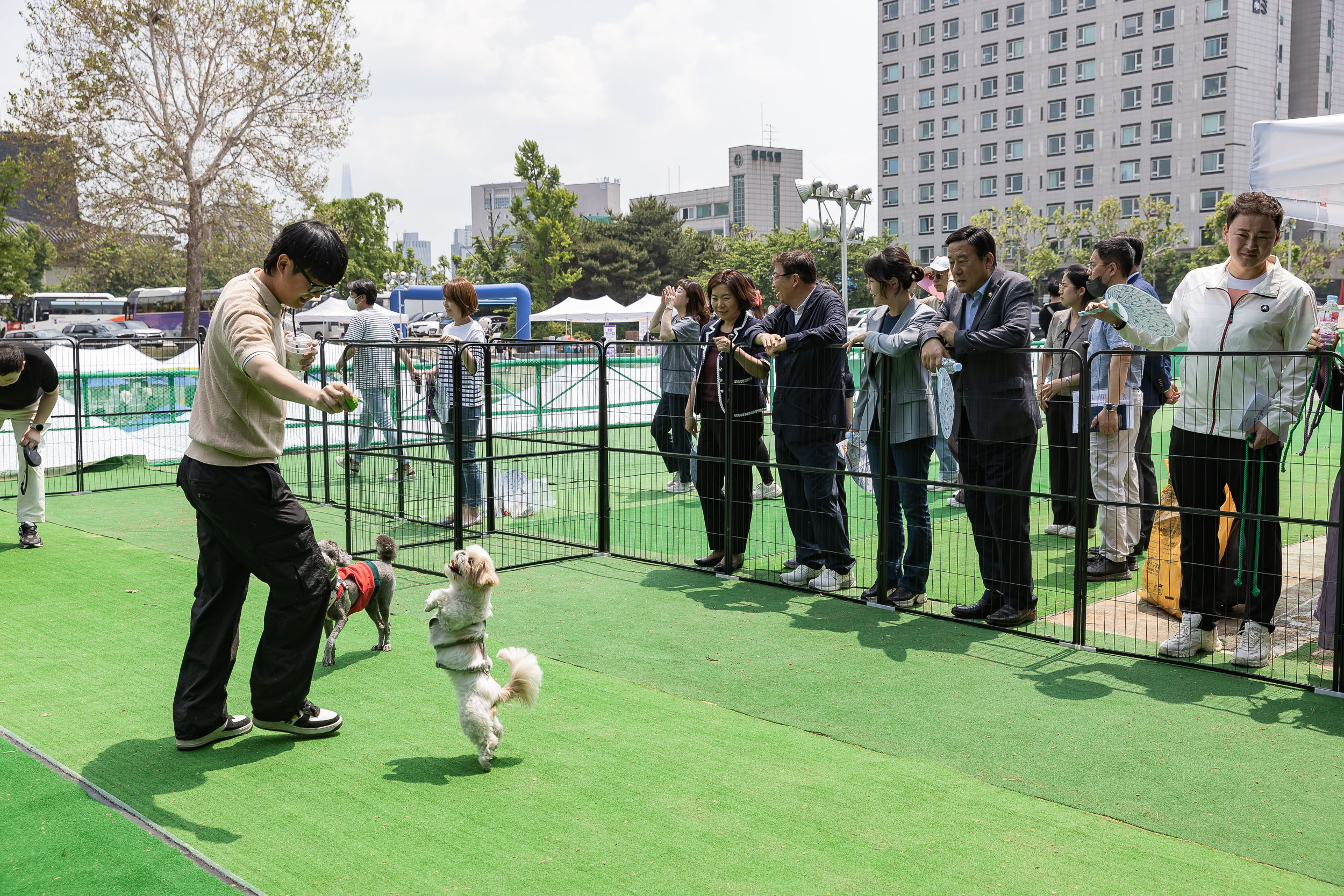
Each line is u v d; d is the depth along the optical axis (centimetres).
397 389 700
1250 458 439
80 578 617
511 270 4741
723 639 493
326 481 886
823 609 547
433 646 342
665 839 289
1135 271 601
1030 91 7050
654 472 898
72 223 2814
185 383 1161
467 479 734
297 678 362
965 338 481
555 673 443
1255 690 416
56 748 362
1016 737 367
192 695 358
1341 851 282
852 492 873
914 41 7638
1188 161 6419
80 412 955
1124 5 6550
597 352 727
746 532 628
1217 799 315
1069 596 574
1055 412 690
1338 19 7031
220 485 338
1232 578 455
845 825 298
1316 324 427
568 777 333
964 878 266
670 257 5966
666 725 381
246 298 339
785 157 11188
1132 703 402
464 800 316
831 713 393
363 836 292
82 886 263
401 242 5122
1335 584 420
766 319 609
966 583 605
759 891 260
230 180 2806
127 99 2681
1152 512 655
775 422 587
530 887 262
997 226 6394
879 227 8044
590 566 653
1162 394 641
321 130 2839
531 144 4531
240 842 289
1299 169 576
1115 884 264
